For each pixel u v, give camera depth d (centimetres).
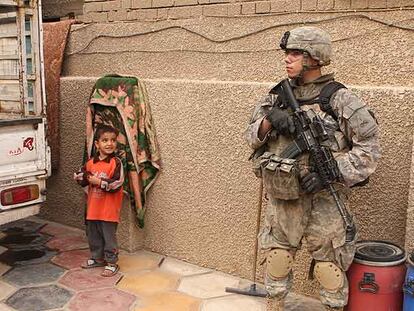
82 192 557
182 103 461
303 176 309
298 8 419
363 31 391
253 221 431
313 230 323
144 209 495
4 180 424
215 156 446
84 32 557
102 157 452
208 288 430
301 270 411
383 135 365
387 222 371
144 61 517
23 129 435
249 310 395
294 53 315
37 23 447
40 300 407
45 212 596
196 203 465
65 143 562
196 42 478
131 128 477
